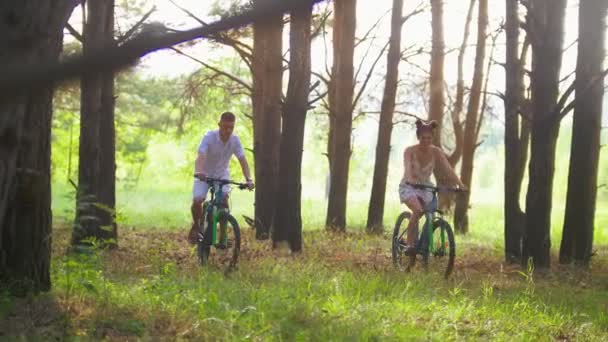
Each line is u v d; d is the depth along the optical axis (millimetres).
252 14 584
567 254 12969
